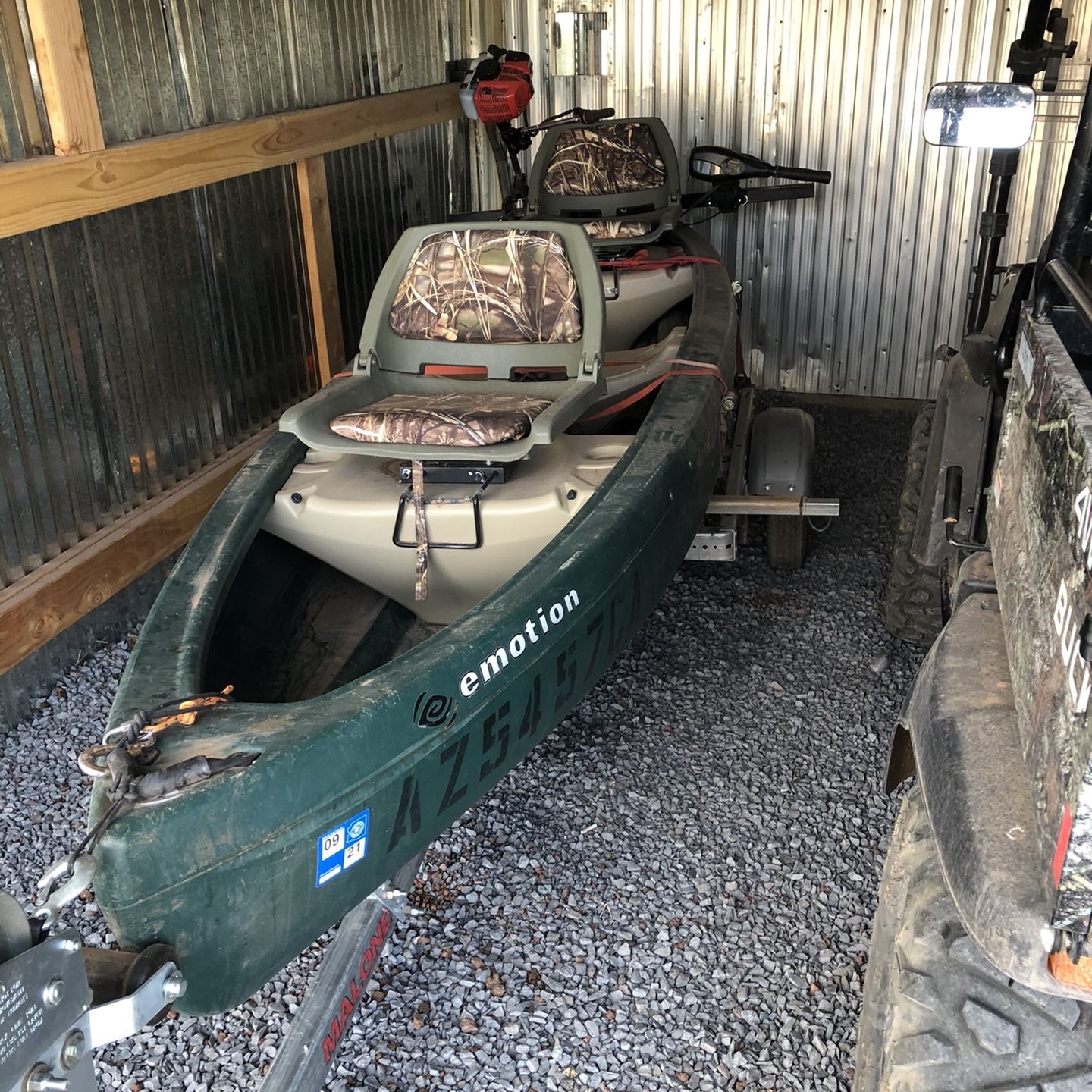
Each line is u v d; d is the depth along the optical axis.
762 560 3.66
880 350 5.26
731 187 4.70
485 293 2.91
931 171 4.87
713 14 4.93
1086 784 0.91
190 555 2.25
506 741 1.98
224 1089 1.81
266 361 3.97
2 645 2.70
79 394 3.06
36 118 2.75
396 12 4.72
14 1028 0.96
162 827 1.38
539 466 2.63
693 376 3.01
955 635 1.54
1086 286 1.44
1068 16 3.37
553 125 4.62
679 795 2.51
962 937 1.28
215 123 3.57
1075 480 1.09
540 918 2.15
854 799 2.48
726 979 1.99
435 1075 1.81
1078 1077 1.19
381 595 2.78
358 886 1.70
